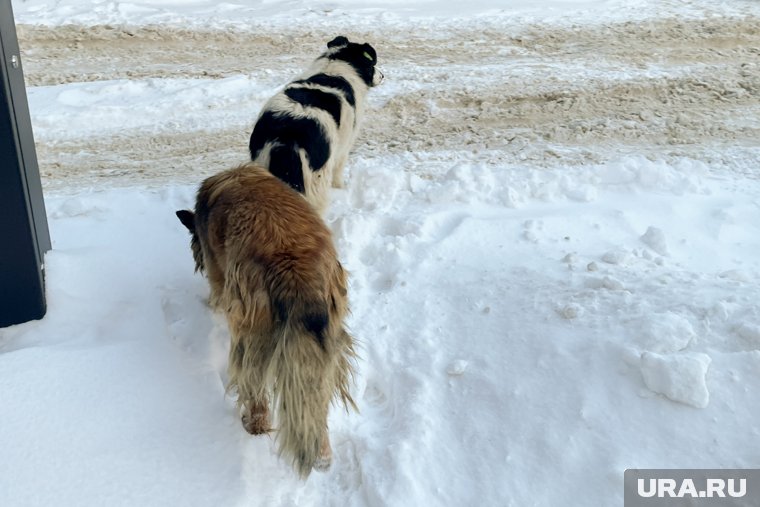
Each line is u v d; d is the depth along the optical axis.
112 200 4.00
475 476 2.71
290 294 2.51
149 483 2.62
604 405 2.78
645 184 3.97
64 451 2.68
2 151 2.98
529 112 5.05
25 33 6.88
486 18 7.30
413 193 4.00
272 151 3.54
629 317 2.98
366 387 3.06
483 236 3.57
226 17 7.48
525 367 2.94
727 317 2.92
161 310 3.24
